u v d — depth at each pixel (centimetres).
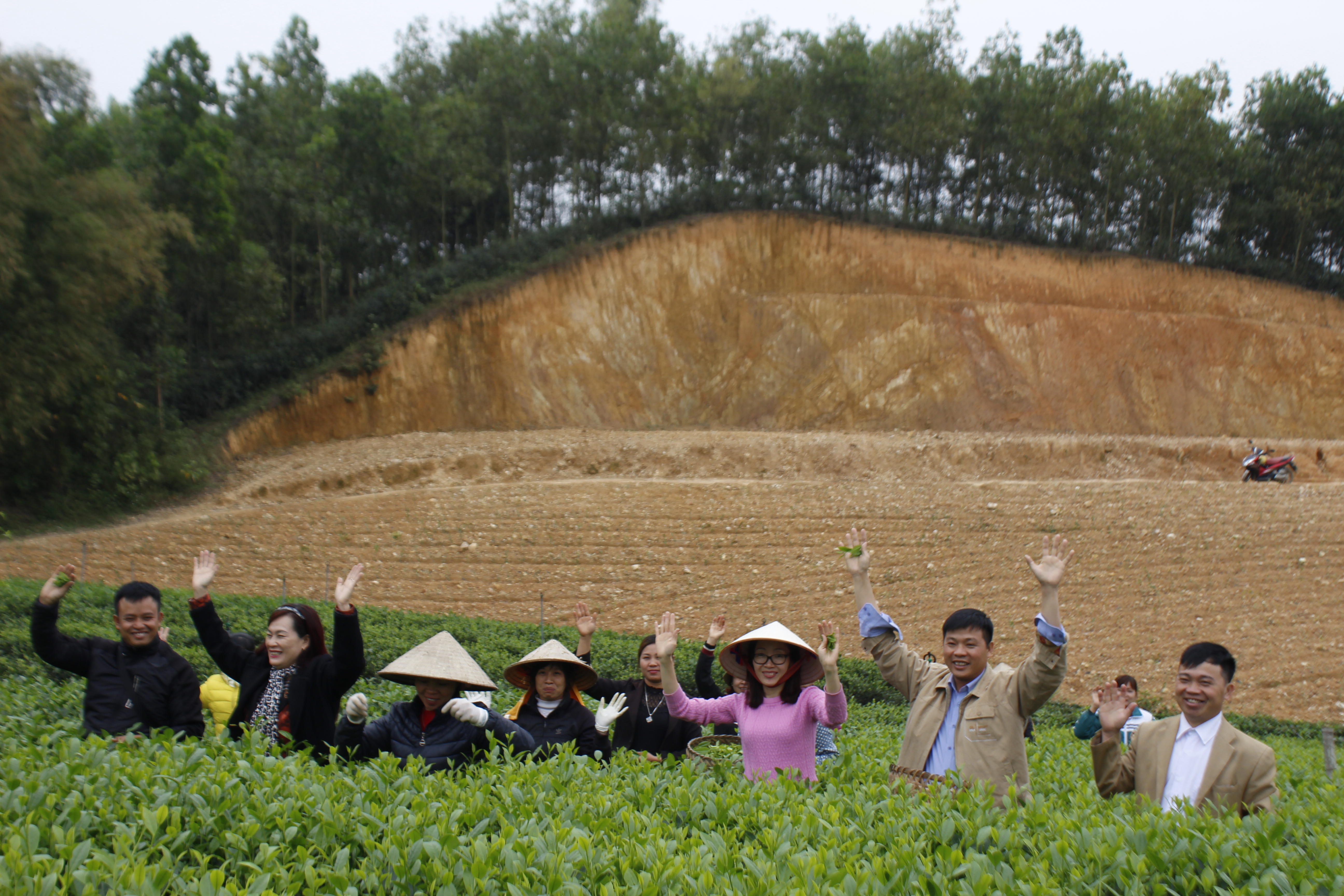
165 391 3603
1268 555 2638
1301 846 477
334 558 2525
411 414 3888
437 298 4172
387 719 628
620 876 404
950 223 5028
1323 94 5872
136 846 396
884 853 447
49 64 3142
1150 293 5028
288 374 3853
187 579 2352
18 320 2661
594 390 4162
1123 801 536
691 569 2530
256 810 434
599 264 4409
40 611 630
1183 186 5538
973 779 553
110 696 637
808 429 4269
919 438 3931
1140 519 2872
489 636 1792
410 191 4572
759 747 630
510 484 3142
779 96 5038
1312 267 5900
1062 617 2316
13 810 425
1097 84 5350
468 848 407
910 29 5253
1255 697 1978
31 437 2852
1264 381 4828
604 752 708
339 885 373
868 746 965
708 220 4703
